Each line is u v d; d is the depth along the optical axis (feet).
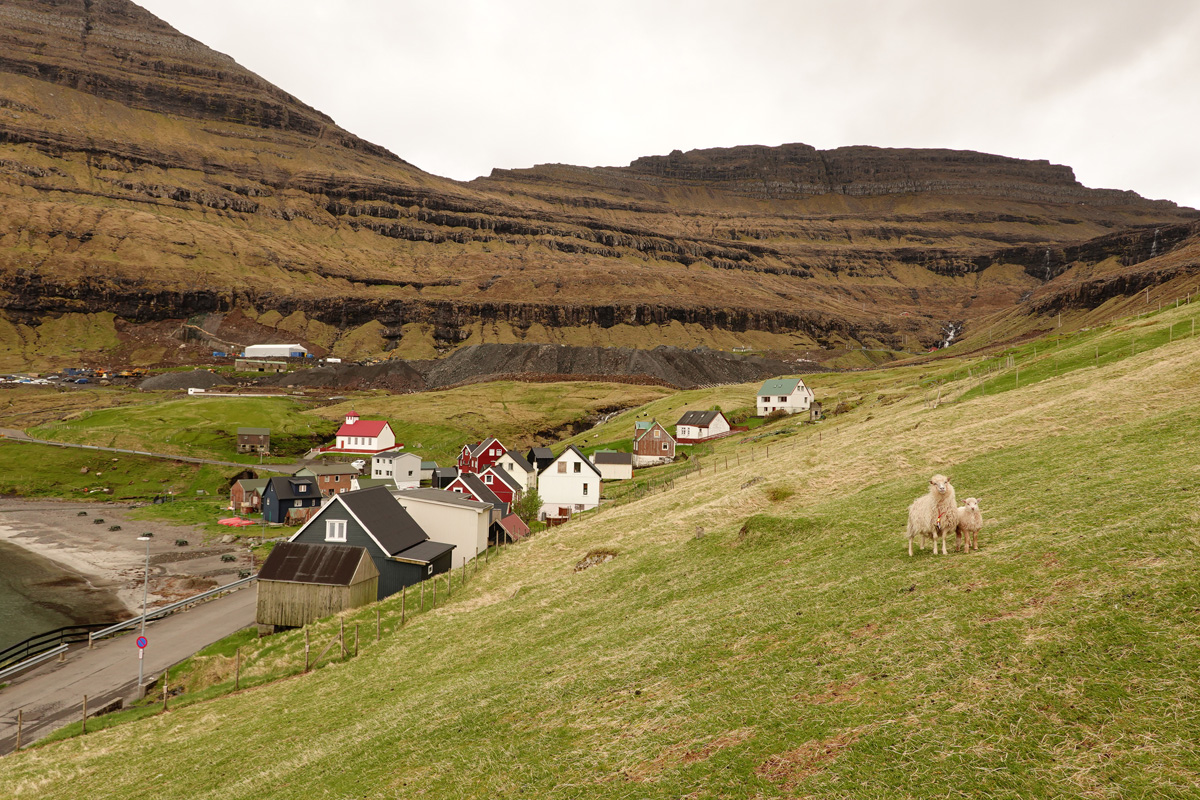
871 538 84.17
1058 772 31.09
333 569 153.58
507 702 61.77
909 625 49.60
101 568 265.13
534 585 127.75
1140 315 303.27
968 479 103.14
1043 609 45.06
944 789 31.94
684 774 39.17
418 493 221.46
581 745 47.65
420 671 88.99
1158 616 39.52
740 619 65.05
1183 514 52.01
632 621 81.25
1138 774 29.50
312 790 54.70
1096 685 35.91
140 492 416.26
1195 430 88.38
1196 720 31.32
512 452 342.23
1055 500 73.67
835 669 46.88
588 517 198.18
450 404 647.56
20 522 341.62
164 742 87.61
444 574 167.12
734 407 477.77
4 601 225.97
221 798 59.47
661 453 365.20
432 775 50.21
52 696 140.15
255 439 510.58
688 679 54.34
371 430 520.01
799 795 34.40
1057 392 165.78
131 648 168.86
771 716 42.88
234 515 366.43
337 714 79.30
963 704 37.83
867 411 291.79
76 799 72.74
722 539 111.34
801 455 192.03
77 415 568.82
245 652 133.08
